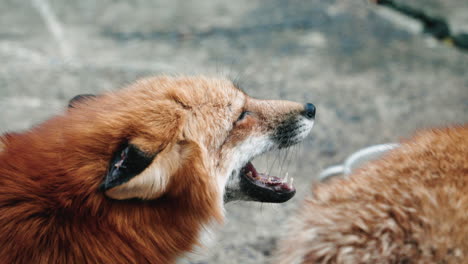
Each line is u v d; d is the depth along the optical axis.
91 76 5.63
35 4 7.58
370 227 2.08
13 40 6.39
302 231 2.32
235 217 3.75
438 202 2.08
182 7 7.57
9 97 5.16
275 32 6.79
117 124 2.15
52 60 5.95
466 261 1.97
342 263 2.06
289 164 4.32
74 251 2.04
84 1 7.77
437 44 6.51
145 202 2.15
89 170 2.06
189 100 2.43
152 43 6.50
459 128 2.70
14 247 1.99
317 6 7.48
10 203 2.03
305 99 5.32
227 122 2.58
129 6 7.62
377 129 4.84
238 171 2.66
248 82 5.61
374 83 5.64
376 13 7.28
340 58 6.18
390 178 2.29
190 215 2.28
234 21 7.09
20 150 2.21
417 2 7.20
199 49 6.35
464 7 7.02
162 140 2.14
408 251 2.00
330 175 3.33
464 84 5.61
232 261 3.31
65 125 2.27
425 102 5.28
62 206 2.03
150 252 2.18
